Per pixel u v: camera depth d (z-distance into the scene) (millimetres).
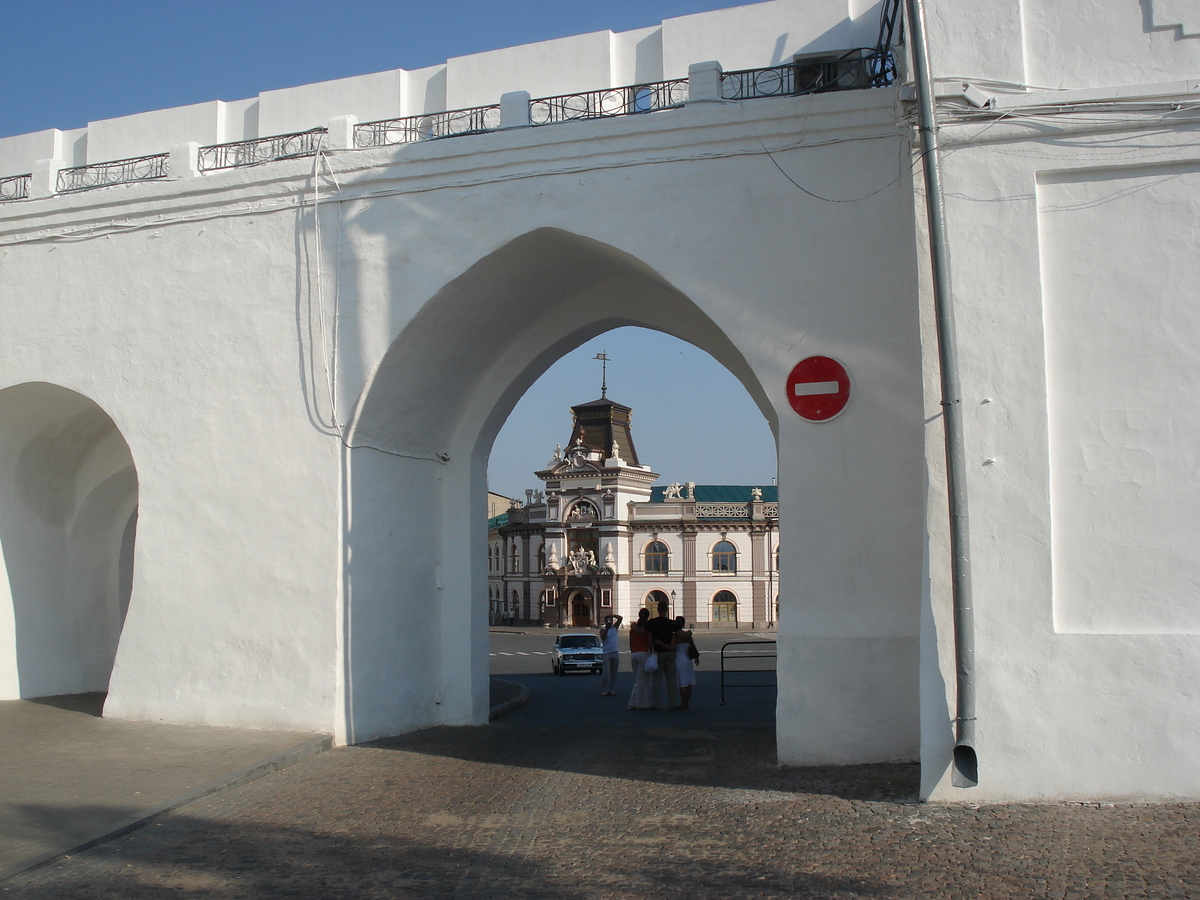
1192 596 6191
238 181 10344
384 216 9891
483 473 12039
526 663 34250
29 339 11016
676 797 7176
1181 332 6387
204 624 10062
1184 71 6586
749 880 5273
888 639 8055
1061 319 6539
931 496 6629
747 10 9812
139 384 10562
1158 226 6496
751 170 8805
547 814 6828
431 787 7715
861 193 8523
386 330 9750
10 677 11906
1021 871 5125
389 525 10539
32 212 11078
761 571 72375
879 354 8336
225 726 9836
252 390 10164
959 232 6684
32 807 6852
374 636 10172
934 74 6836
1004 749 6270
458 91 10555
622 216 9109
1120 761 6113
